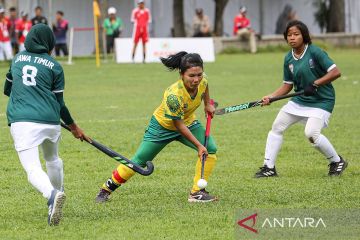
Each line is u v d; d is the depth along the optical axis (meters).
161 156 24.06
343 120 31.88
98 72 55.31
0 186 19.86
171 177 21.00
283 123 21.02
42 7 81.50
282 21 92.75
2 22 65.50
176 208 17.34
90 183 20.25
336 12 89.75
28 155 15.64
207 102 18.30
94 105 37.19
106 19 77.56
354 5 96.69
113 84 46.84
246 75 52.53
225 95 40.72
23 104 15.79
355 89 43.62
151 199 18.33
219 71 55.97
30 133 15.62
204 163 17.64
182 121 17.34
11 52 66.31
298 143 26.58
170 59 17.03
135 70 56.91
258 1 92.38
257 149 25.42
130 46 66.25
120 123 31.28
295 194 18.67
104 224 15.86
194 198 17.94
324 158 23.97
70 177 21.05
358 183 20.09
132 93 42.25
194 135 17.94
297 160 23.61
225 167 22.44
